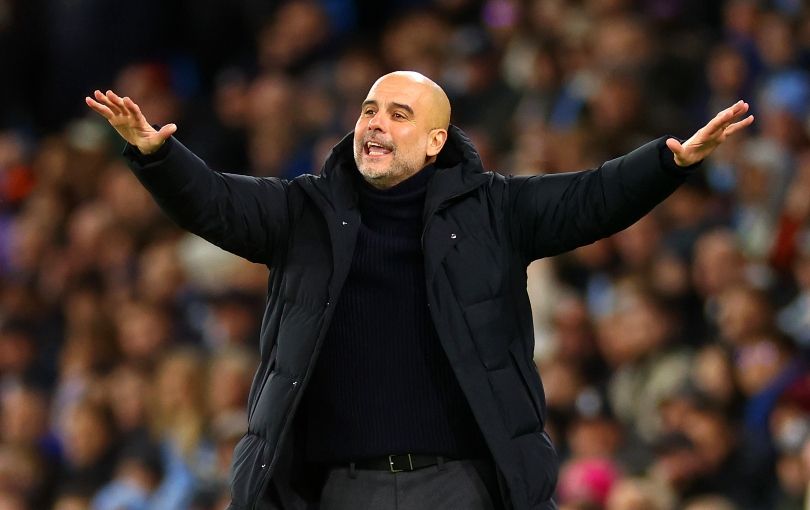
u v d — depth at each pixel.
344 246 18.22
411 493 18.19
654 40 43.34
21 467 40.34
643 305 34.16
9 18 57.09
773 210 36.91
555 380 34.16
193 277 43.19
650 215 37.03
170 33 55.91
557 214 18.23
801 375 30.94
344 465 18.42
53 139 53.31
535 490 17.73
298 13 51.53
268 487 18.25
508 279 18.38
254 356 39.03
